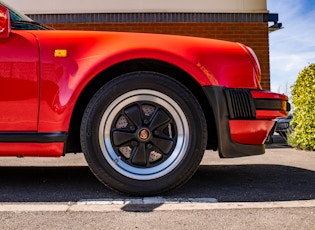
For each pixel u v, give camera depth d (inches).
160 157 88.4
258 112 90.0
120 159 86.9
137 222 67.7
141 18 221.5
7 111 87.1
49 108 86.7
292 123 197.6
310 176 114.2
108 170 85.6
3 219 69.6
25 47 88.2
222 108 88.0
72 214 72.7
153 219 69.4
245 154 90.0
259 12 224.7
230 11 223.3
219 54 91.1
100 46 88.2
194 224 66.6
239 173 120.1
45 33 91.4
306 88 182.5
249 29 224.4
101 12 221.1
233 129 88.7
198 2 223.1
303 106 184.7
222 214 72.6
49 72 86.9
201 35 222.7
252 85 92.2
